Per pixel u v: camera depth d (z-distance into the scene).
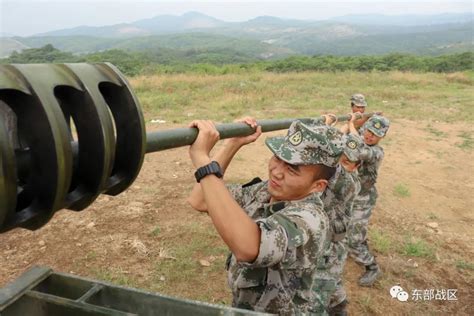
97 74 1.32
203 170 1.68
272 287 1.94
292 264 1.71
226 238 1.62
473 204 7.05
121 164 1.45
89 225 5.28
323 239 1.78
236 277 2.04
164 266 4.65
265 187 2.18
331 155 1.83
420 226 6.16
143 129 1.41
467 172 8.41
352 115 5.07
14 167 1.02
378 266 4.80
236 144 2.31
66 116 1.31
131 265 4.63
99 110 1.23
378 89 17.55
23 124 1.12
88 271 4.48
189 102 13.47
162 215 5.66
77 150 1.29
